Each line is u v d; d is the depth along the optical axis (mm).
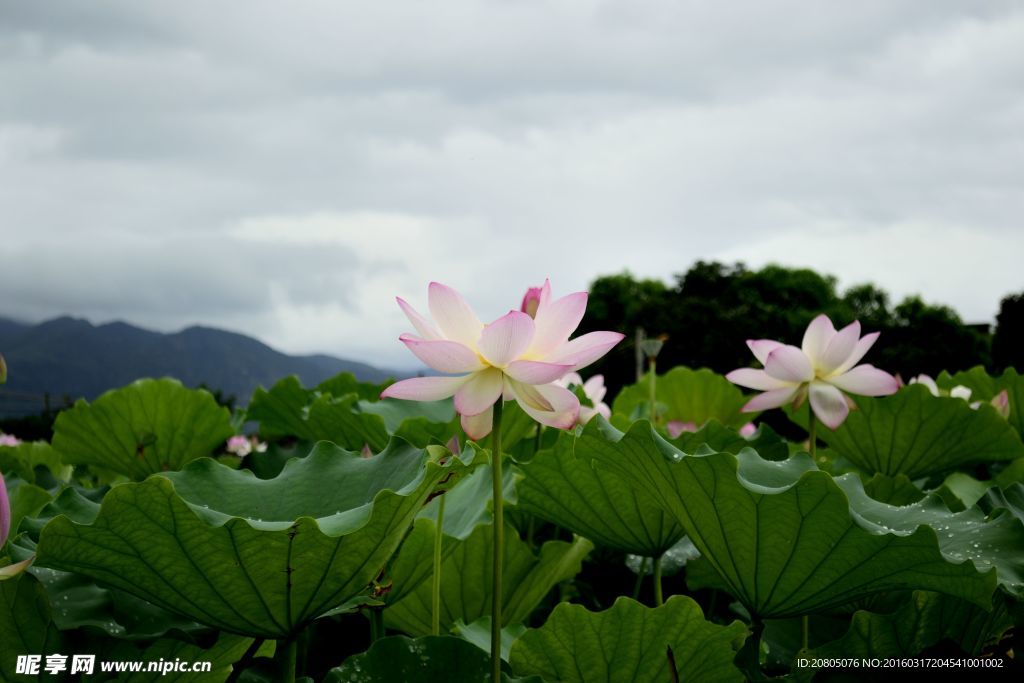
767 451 2994
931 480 3730
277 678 1864
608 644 1763
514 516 3029
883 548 1654
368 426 3473
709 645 1757
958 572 1595
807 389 2979
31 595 1453
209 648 1549
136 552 1417
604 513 2373
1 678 1455
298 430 4352
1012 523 1805
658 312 30594
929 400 3477
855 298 32719
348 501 1782
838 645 1827
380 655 1670
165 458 4551
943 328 28938
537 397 1638
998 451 3500
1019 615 1680
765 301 33562
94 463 4535
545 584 2436
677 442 3020
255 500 1820
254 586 1479
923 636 1818
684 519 1891
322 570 1478
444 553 2092
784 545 1762
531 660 1789
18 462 3113
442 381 1659
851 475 2188
